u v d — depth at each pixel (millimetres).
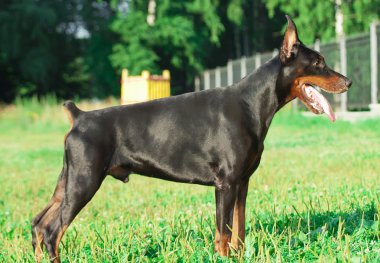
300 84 5402
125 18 43500
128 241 5781
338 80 5363
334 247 5285
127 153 5363
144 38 43312
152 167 5371
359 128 19031
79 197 5195
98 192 10359
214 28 42531
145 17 43688
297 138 18266
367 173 9797
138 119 5379
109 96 47062
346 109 22547
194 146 5297
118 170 5410
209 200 8578
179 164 5336
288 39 5352
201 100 5406
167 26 43094
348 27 32781
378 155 12148
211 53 52156
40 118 33031
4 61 47125
